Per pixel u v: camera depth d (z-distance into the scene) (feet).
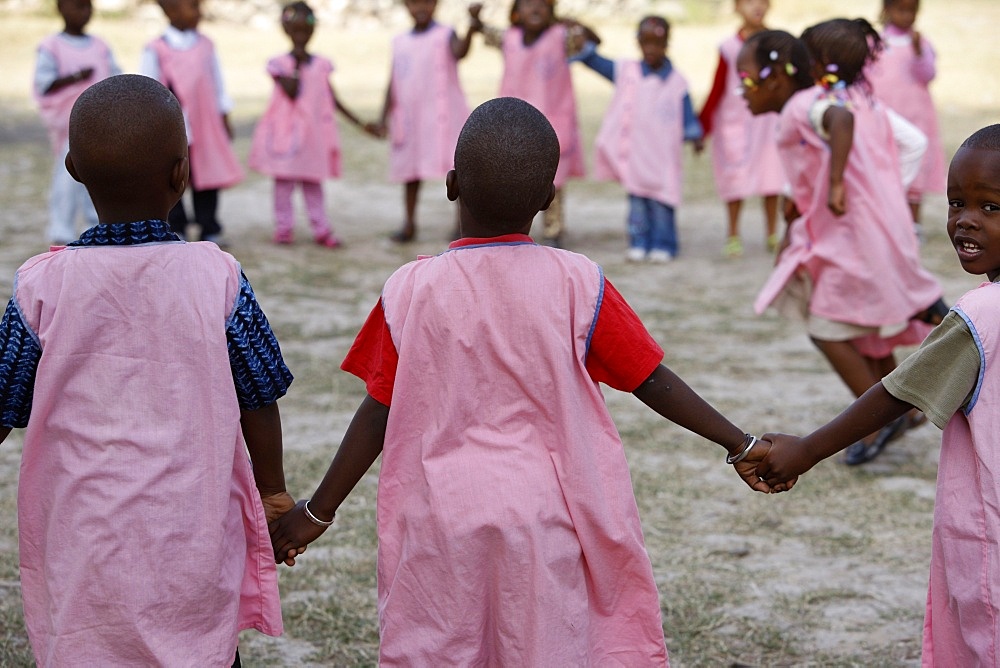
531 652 6.91
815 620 10.86
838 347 14.37
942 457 7.25
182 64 25.62
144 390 6.95
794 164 14.52
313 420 16.30
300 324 20.95
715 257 27.25
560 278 7.14
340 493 7.61
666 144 26.22
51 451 6.99
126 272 7.00
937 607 7.34
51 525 6.95
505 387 7.08
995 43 56.70
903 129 14.69
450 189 7.34
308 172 26.76
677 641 10.43
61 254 7.11
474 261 7.11
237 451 7.34
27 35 59.93
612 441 7.30
